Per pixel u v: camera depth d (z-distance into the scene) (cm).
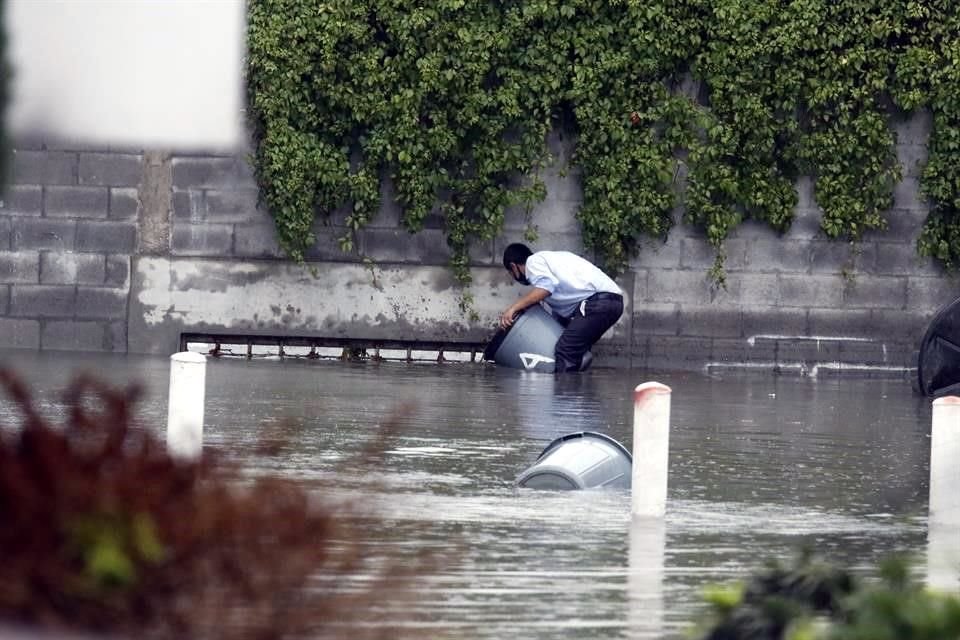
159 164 7619
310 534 1709
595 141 7662
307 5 7519
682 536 3247
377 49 7550
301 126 7581
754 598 1919
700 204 7750
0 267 7588
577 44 7606
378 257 7731
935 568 2961
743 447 4812
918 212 7869
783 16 7644
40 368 6431
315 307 7712
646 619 2473
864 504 3812
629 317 7825
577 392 6284
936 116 7756
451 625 2355
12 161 7506
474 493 3678
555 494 3725
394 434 4697
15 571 1573
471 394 6047
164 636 1603
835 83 7706
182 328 7662
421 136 7600
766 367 7850
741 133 7731
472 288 7756
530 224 7781
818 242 7875
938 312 6731
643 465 3447
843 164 7781
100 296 7631
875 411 6041
